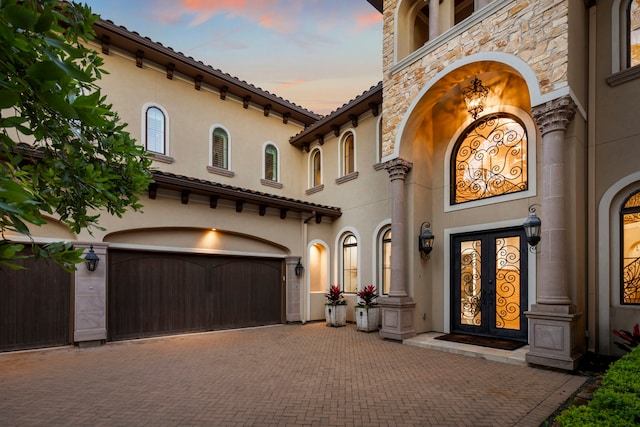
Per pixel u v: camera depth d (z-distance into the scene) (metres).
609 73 6.66
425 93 8.10
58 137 2.11
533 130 7.36
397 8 9.10
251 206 10.34
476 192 8.42
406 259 8.62
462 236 8.50
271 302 10.80
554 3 6.12
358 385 5.01
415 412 4.11
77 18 2.19
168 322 8.84
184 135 11.03
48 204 2.41
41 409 4.18
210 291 9.62
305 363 6.17
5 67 1.28
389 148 8.83
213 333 9.22
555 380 5.16
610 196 6.43
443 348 7.09
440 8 8.42
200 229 9.44
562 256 5.78
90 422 3.84
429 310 8.76
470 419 3.93
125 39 9.53
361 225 11.12
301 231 11.41
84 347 7.39
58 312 7.43
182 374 5.52
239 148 12.34
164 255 8.93
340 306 10.41
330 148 12.69
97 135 2.88
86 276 7.52
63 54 1.51
